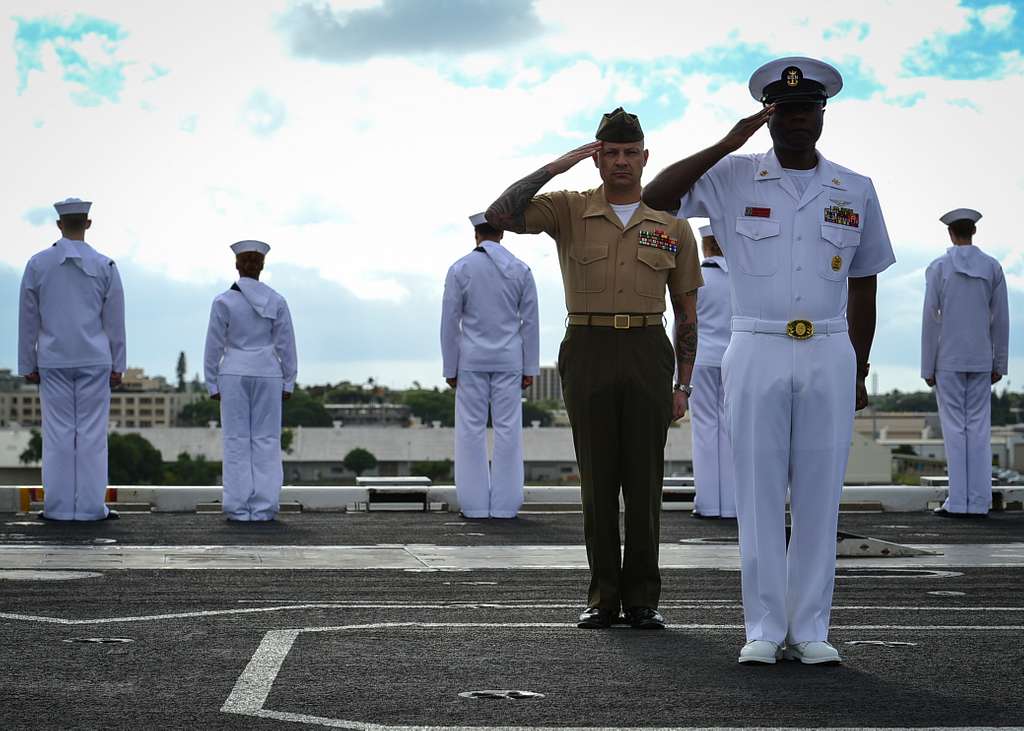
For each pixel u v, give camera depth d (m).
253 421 11.46
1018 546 9.52
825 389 5.15
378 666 4.78
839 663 4.91
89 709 4.09
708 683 4.56
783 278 5.16
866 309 5.40
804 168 5.23
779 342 5.16
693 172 5.14
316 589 6.88
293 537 9.75
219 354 11.45
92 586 6.87
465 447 11.80
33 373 11.12
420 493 12.54
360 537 9.81
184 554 8.49
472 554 8.68
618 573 5.94
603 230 6.11
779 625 5.06
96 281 11.07
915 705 4.23
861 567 8.12
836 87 5.18
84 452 11.08
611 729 3.89
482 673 4.68
